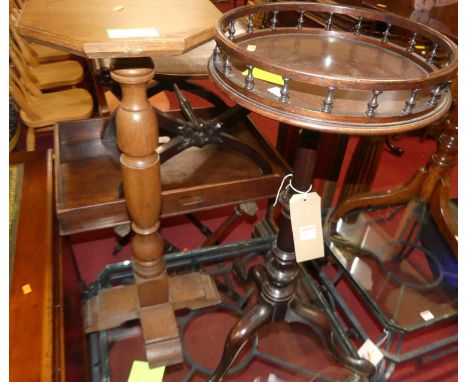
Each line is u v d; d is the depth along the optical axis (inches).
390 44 30.3
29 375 27.8
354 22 46.8
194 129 41.4
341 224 53.6
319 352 46.1
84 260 59.5
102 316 39.6
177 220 66.8
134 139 29.0
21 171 46.9
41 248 37.6
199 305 43.6
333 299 48.6
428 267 51.1
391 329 40.8
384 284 47.7
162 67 52.4
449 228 48.4
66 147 48.2
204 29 26.6
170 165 47.5
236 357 40.2
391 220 56.1
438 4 52.1
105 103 72.0
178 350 38.7
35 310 32.1
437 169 48.4
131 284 44.0
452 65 22.4
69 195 41.8
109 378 37.0
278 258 33.6
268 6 29.1
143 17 28.1
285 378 43.8
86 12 28.2
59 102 65.9
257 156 44.5
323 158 57.5
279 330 47.9
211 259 48.6
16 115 71.0
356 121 20.6
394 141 93.1
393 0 54.2
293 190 30.3
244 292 51.3
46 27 25.0
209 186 42.6
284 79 20.6
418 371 47.8
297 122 20.7
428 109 22.5
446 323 52.7
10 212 41.4
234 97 22.6
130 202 32.5
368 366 39.0
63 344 30.8
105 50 23.3
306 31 31.9
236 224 66.7
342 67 26.3
